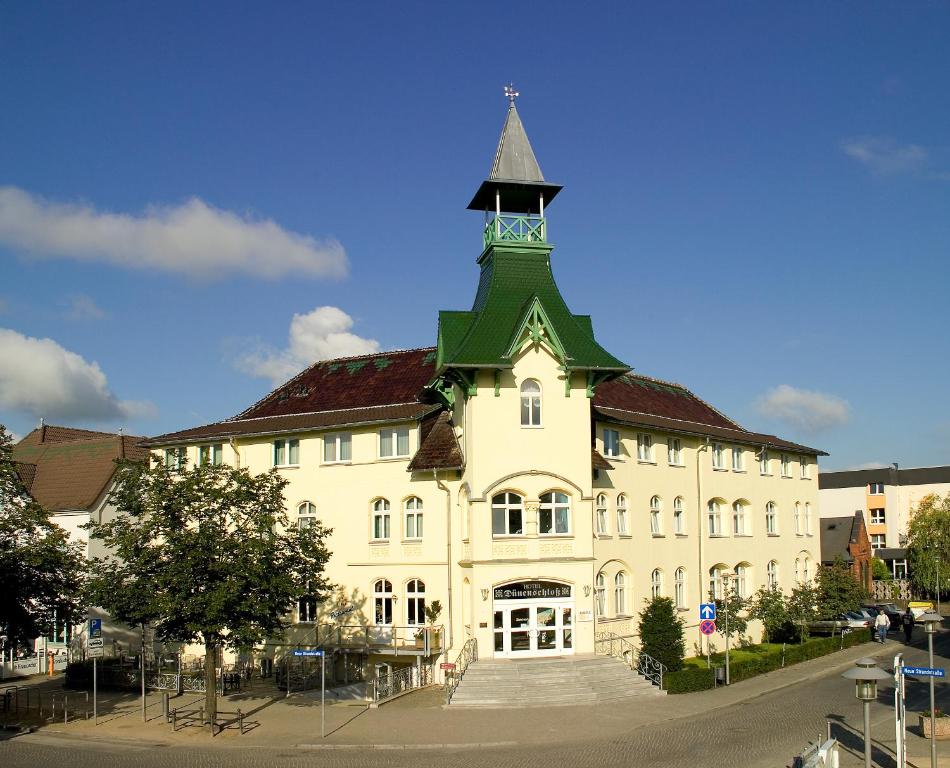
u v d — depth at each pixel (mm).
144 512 33719
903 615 66500
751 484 58906
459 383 42562
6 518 37000
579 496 42188
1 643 36594
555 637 41500
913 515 103312
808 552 64312
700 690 40562
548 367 42656
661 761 27609
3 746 31453
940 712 32125
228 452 51062
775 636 56281
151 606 31531
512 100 46938
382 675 42844
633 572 47625
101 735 32938
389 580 45906
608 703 37344
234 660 48281
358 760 28328
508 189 45812
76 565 37469
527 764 27391
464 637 42312
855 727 32156
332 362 54594
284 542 35250
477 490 41250
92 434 67188
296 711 36500
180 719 35156
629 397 53219
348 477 47500
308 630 46719
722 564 54750
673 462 52219
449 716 34969
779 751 28656
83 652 48688
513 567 41062
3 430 38312
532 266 45406
